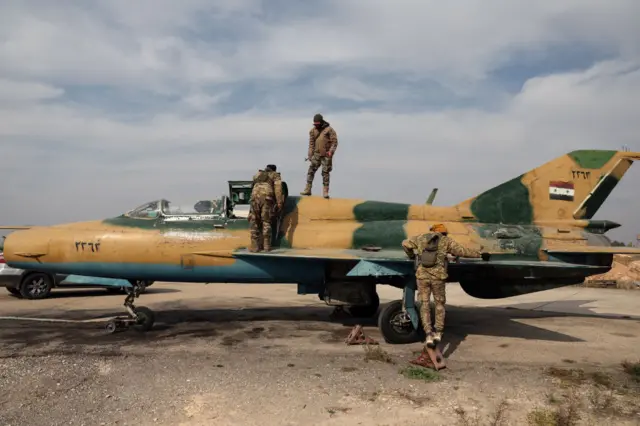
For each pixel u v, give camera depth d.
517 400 5.16
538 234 10.05
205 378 5.78
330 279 9.47
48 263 9.01
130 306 8.92
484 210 10.29
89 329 9.11
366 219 9.84
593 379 6.01
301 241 9.41
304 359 6.81
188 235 9.17
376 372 6.16
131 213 9.61
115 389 5.34
